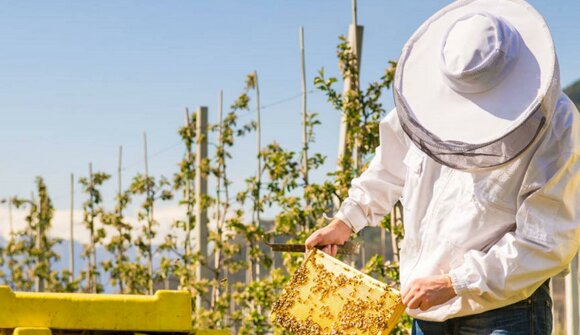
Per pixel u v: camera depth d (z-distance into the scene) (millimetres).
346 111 8391
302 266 3631
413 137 3385
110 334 4047
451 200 3500
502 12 3344
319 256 3617
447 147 3254
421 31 3475
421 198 3605
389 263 7973
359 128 8336
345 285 3475
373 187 3934
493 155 3215
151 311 4035
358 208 3949
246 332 10156
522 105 3168
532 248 3268
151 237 15242
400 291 3531
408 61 3449
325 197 8695
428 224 3547
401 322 7301
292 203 9047
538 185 3271
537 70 3189
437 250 3508
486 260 3293
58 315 3951
